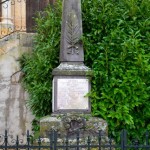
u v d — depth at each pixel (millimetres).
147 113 9188
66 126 8570
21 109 11055
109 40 9453
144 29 9672
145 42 9594
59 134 8531
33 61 10305
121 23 9641
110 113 8930
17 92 11086
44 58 9891
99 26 9695
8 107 11031
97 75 9133
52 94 9305
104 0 9859
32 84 10375
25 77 10930
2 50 11125
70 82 8930
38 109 10094
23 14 13641
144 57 9242
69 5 9148
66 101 8891
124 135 7324
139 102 9062
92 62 9516
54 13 10375
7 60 11117
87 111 8906
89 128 8633
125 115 8922
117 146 7348
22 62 11094
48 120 8625
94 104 8961
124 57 9227
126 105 9000
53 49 9883
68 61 9047
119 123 8969
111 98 9047
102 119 8797
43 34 10383
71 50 9055
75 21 9102
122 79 9188
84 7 9930
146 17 9812
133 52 9195
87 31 9836
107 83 9148
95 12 9781
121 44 9250
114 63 9266
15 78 11102
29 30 13125
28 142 7266
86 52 9398
